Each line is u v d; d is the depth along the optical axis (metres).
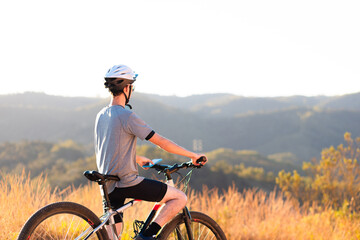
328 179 11.91
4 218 4.11
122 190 2.93
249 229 7.55
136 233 3.14
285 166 117.94
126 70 2.99
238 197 8.64
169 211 3.09
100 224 2.78
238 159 121.81
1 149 70.44
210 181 46.97
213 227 3.52
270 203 9.02
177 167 3.30
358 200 11.55
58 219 2.78
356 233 7.92
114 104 3.02
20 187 4.84
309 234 7.77
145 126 2.88
